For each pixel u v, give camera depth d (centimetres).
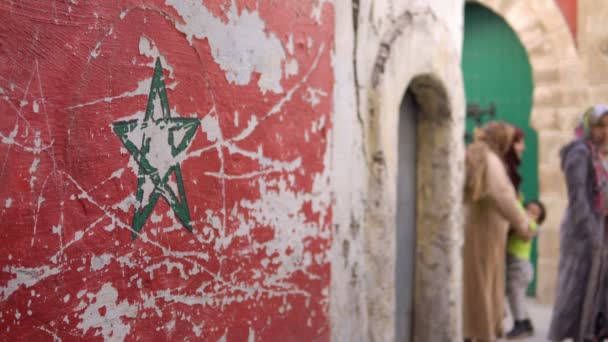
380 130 327
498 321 507
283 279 264
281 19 257
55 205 173
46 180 170
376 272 331
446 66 403
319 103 283
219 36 227
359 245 318
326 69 287
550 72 746
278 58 256
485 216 504
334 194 296
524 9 755
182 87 212
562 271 488
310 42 275
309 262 280
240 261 240
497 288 507
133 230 196
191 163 216
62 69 173
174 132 209
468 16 816
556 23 741
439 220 423
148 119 199
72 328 178
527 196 792
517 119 796
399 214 408
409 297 425
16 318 164
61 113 173
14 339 164
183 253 214
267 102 251
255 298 248
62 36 173
